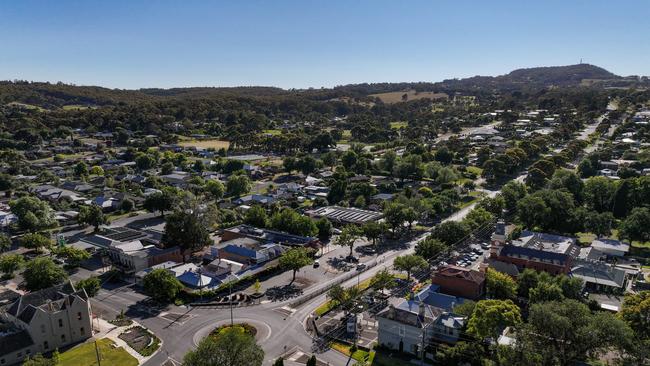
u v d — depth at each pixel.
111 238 189.38
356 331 120.75
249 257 168.12
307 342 117.44
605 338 97.06
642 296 116.06
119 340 118.62
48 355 113.00
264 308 136.38
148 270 160.88
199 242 179.88
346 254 183.88
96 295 147.25
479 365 102.56
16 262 160.38
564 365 100.31
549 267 152.50
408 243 197.88
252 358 90.06
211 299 142.38
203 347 90.50
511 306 109.12
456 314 117.38
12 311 120.31
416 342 110.88
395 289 148.88
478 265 167.75
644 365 98.62
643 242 188.38
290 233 198.25
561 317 97.94
